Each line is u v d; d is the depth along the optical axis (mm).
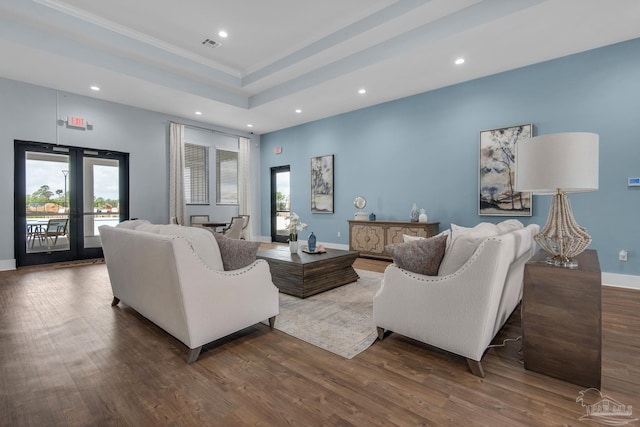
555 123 4086
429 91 5238
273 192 8258
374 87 5066
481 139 4684
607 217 3793
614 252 3760
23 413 1502
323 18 3945
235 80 5605
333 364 1981
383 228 5477
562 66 4023
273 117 6797
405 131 5570
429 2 3312
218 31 4250
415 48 3795
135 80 4742
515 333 2457
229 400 1612
